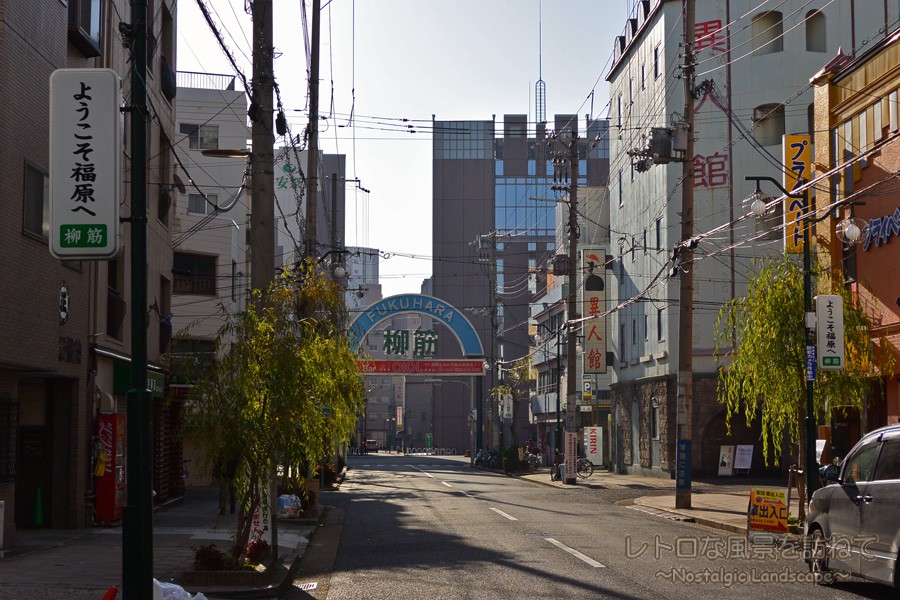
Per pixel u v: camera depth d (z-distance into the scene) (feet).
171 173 92.48
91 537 58.70
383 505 92.07
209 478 125.49
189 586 40.42
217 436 40.34
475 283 325.83
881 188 75.66
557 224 231.50
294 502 71.97
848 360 65.77
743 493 103.91
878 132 76.23
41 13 55.98
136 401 28.25
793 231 86.58
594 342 164.25
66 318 60.29
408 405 436.35
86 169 31.68
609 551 51.88
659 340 142.41
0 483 51.72
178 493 95.71
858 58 78.64
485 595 37.65
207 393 40.60
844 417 87.15
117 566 45.27
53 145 31.81
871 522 36.09
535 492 112.06
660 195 140.77
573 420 128.57
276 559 44.80
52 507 63.00
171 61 90.63
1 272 49.44
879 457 37.01
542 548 53.47
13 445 53.88
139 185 29.27
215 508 87.20
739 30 133.90
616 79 174.19
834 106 83.41
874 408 81.35
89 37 63.52
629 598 36.14
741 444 133.18
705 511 80.02
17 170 51.96
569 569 44.62
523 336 322.14
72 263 61.57
